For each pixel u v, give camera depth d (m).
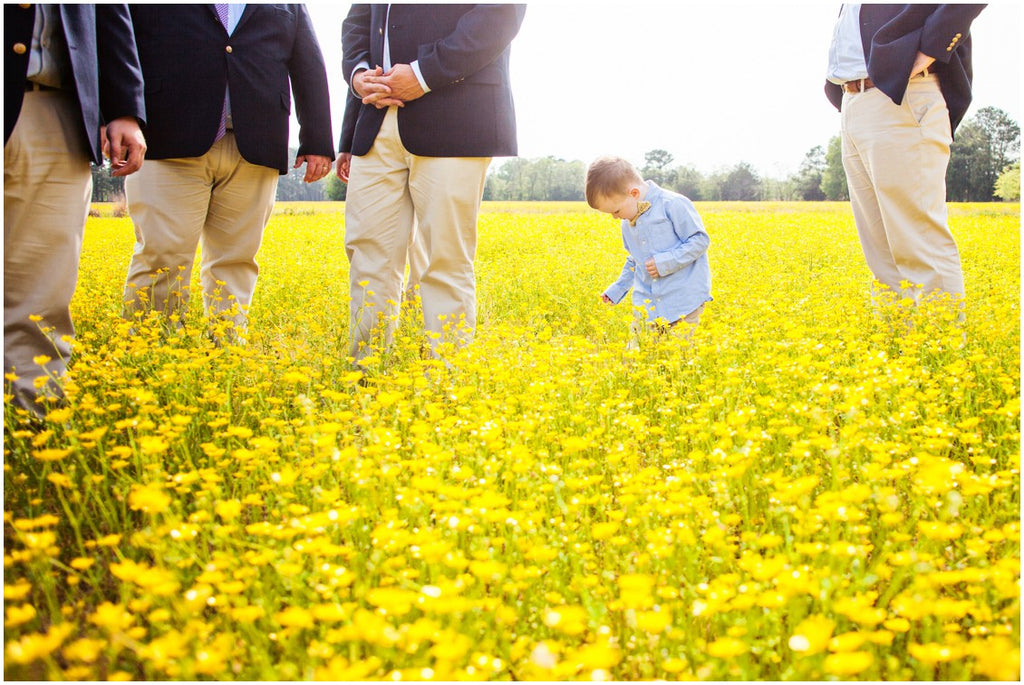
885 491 1.75
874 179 3.85
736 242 10.14
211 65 3.70
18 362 2.74
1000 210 16.30
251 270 4.32
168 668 1.23
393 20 3.59
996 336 3.41
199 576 1.48
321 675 1.14
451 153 3.50
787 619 1.50
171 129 3.67
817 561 1.59
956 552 1.72
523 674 1.35
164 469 2.27
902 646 1.52
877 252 4.23
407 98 3.42
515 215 15.34
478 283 6.29
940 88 3.74
